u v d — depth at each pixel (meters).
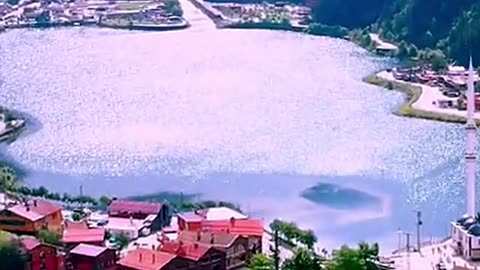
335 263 131.75
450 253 153.25
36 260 133.75
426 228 168.88
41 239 143.38
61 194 184.25
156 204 168.38
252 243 149.12
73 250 138.62
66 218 164.50
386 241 162.00
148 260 135.88
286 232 154.62
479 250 149.00
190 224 154.88
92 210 173.38
